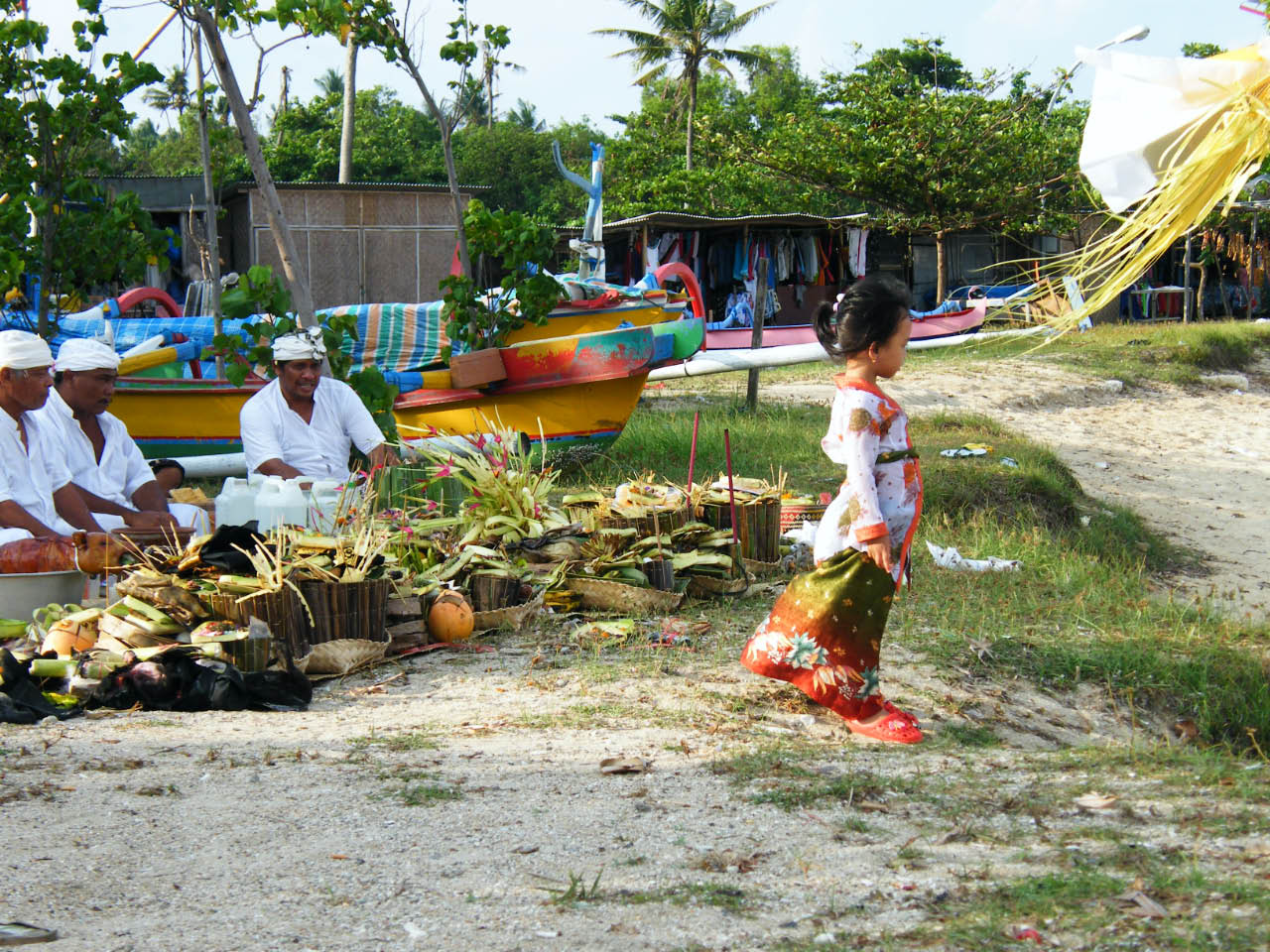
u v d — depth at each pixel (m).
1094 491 13.40
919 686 5.66
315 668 5.49
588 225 14.19
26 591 5.97
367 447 7.93
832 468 11.77
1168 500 13.36
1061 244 28.75
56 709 4.86
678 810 3.70
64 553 6.03
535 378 11.29
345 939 2.77
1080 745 5.37
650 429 13.35
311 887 3.07
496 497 7.03
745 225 26.70
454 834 3.46
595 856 3.31
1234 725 6.14
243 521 6.92
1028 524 10.49
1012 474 11.41
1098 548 10.47
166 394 10.69
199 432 10.95
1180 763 4.34
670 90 44.84
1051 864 3.20
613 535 6.80
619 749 4.39
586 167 50.28
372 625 5.71
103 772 4.01
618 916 2.90
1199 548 11.55
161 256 10.55
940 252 28.14
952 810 3.70
